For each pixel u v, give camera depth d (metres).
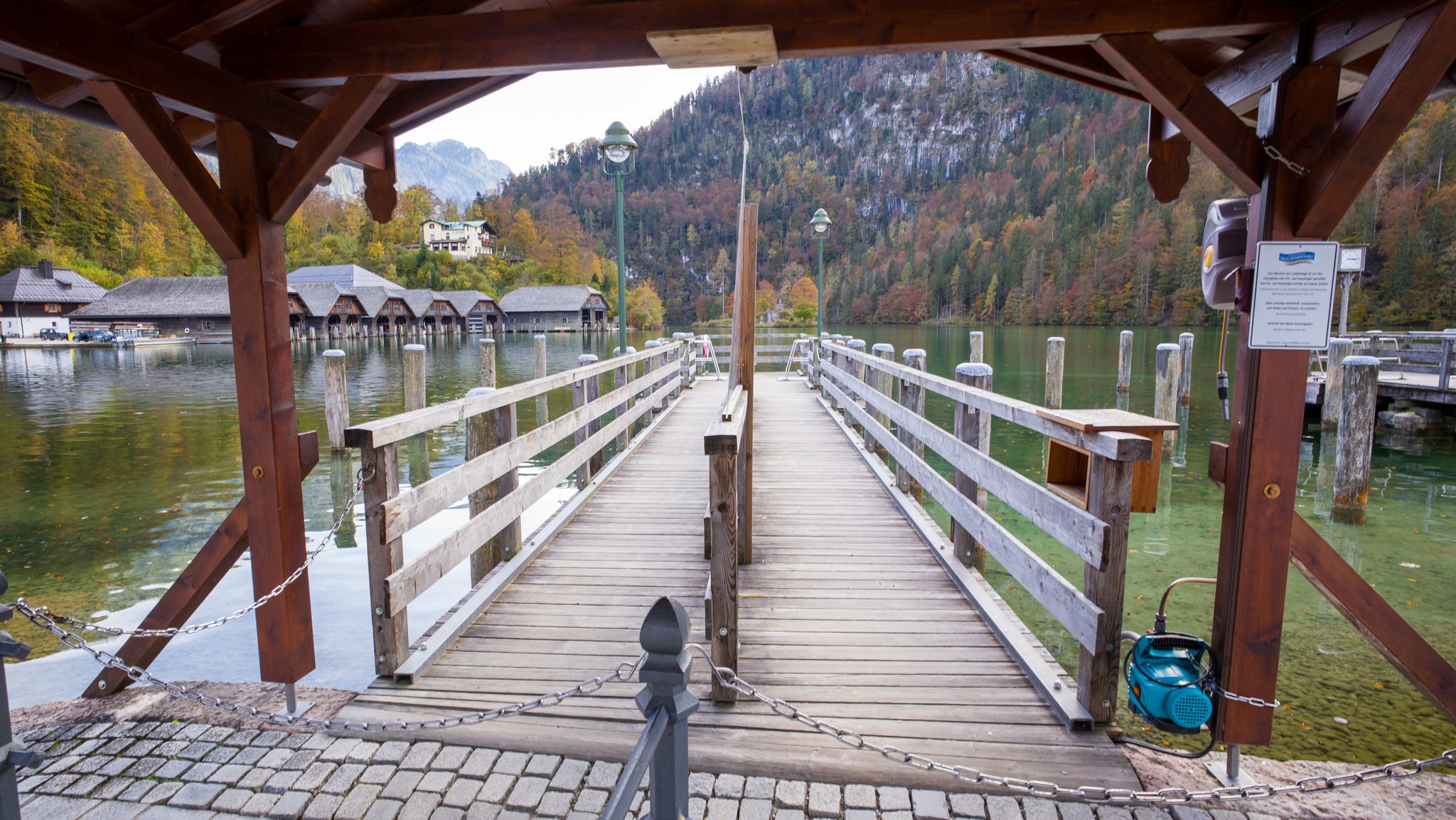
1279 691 3.86
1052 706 2.78
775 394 12.81
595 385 6.61
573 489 9.27
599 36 2.57
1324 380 11.05
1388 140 2.03
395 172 3.56
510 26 2.60
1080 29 2.33
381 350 44.56
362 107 2.71
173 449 12.29
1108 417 2.73
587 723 2.70
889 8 2.44
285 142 3.07
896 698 2.87
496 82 3.30
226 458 11.52
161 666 4.42
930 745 2.54
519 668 3.16
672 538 5.00
